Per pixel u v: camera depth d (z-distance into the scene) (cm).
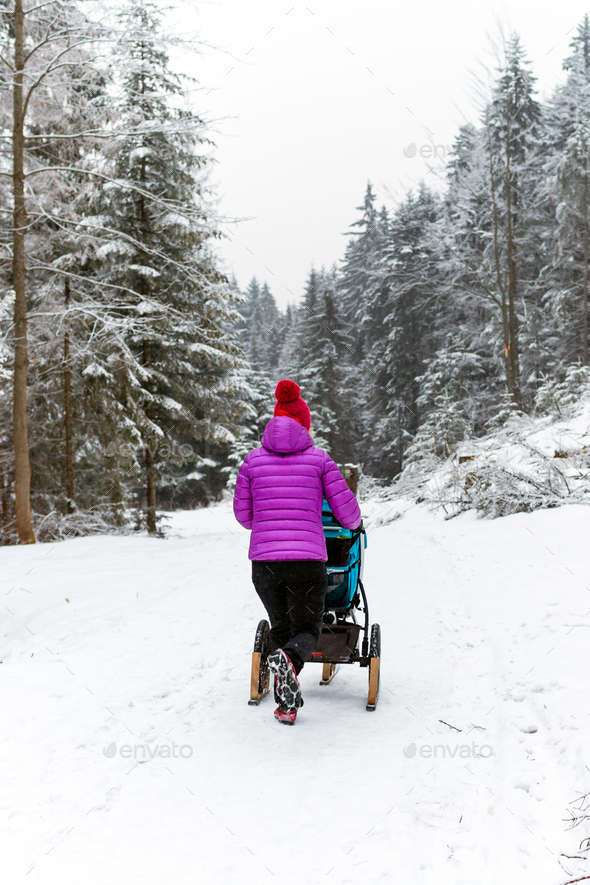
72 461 1673
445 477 1434
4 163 1420
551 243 3062
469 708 390
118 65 1360
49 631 602
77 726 369
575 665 402
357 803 284
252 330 7231
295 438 392
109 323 1421
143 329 1578
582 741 300
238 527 2223
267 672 430
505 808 266
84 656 500
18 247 1290
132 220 1756
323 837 259
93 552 1041
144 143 1670
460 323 3625
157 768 320
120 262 1727
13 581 805
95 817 275
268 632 432
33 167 1490
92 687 433
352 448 4425
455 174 2858
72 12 1281
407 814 274
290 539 377
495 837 251
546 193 2905
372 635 413
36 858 246
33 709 392
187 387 1870
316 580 379
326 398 4388
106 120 1473
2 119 1398
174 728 371
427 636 537
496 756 320
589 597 555
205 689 437
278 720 378
